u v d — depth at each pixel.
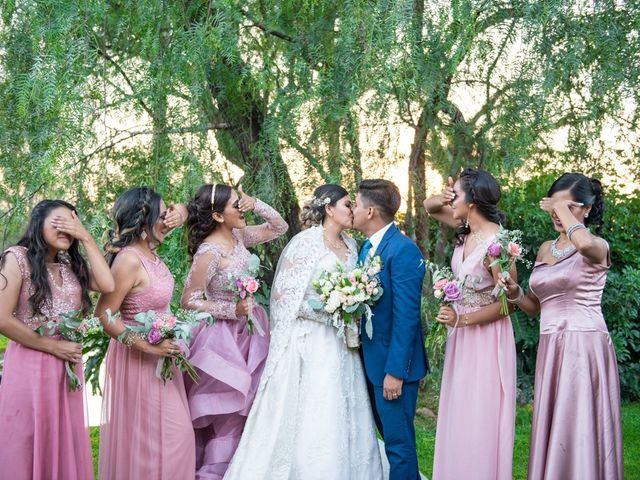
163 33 4.12
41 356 3.07
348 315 3.39
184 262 4.40
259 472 3.42
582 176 3.41
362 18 3.77
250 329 3.68
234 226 3.80
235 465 3.47
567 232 3.24
